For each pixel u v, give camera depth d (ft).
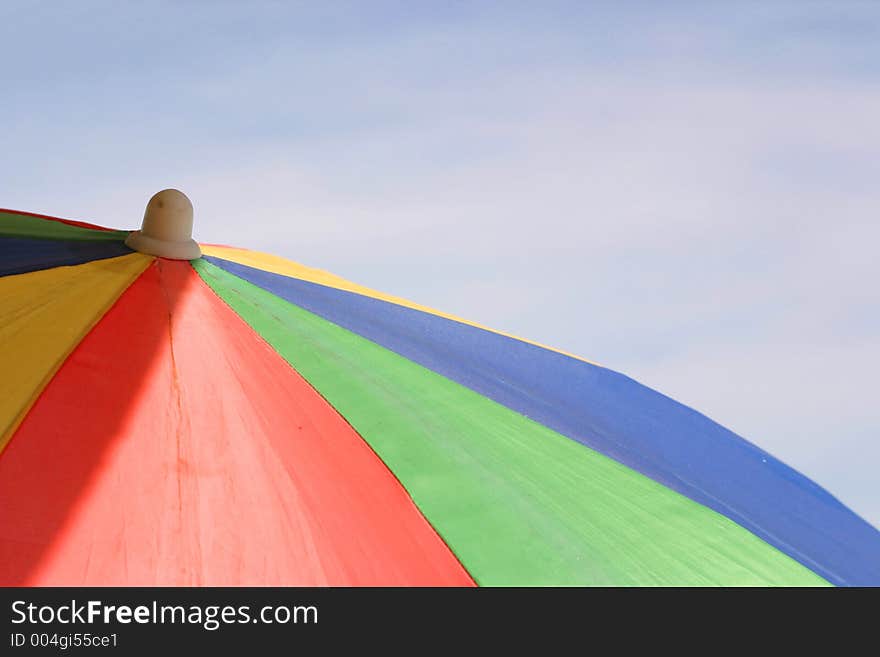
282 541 7.22
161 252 10.68
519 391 10.98
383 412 9.09
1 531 6.48
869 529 12.19
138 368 8.47
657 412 12.34
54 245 10.60
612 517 9.06
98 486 7.10
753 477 11.84
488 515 8.25
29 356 8.18
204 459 7.70
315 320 10.52
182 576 6.71
